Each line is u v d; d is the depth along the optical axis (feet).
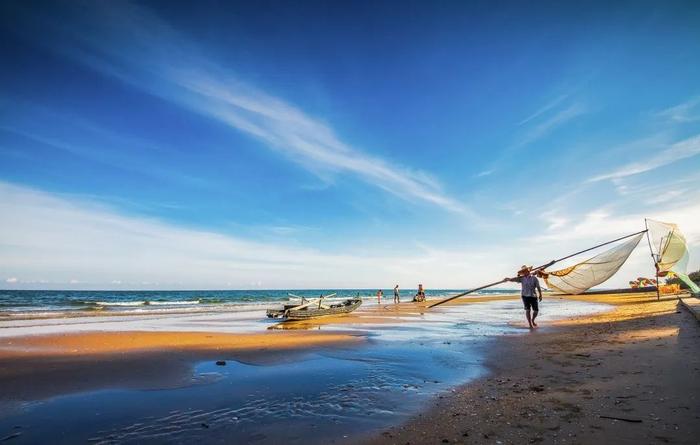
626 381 17.10
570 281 48.32
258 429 14.30
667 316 40.47
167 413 16.31
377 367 24.79
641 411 13.32
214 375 23.13
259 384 20.94
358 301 76.02
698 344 23.11
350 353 29.94
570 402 15.15
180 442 13.28
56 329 48.01
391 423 14.44
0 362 25.96
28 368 24.39
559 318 53.88
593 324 41.34
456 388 18.93
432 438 12.75
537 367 22.15
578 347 27.27
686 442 10.69
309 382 21.24
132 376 22.71
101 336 38.58
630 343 26.48
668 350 22.48
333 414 15.74
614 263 46.24
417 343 34.45
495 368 22.85
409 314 72.43
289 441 13.09
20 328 49.75
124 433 14.17
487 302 132.77
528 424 13.26
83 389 20.01
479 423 13.80
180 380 21.89
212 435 13.83
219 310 100.94
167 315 80.64
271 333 42.91
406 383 20.48
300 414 15.85
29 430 14.51
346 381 21.29
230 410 16.58
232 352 30.45
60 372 23.48
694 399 13.83
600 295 157.28
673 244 54.13
